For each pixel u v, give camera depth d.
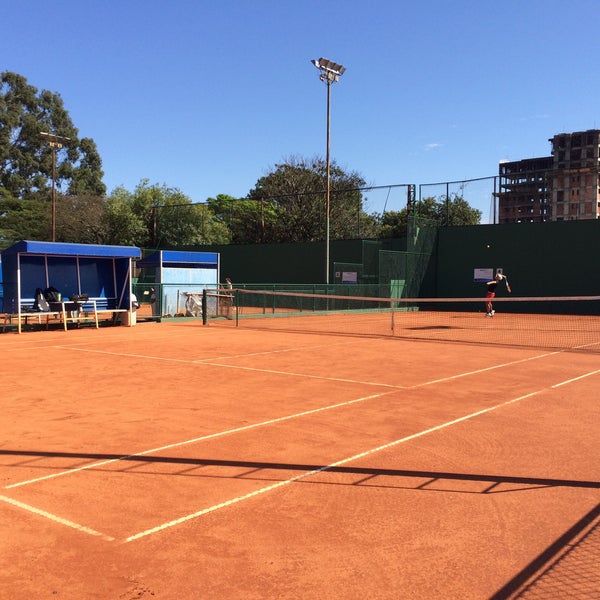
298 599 3.35
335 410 7.98
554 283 31.92
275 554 3.88
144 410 7.95
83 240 57.03
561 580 3.55
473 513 4.56
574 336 18.62
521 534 4.19
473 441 6.50
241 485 5.14
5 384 9.87
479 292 34.41
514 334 19.38
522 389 9.54
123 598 3.35
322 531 4.23
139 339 17.17
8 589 3.43
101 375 10.80
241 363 12.37
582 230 31.09
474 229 34.59
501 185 33.94
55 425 7.14
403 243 34.97
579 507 4.68
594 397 8.88
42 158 86.38
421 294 34.91
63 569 3.67
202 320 23.61
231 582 3.53
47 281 20.52
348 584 3.52
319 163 58.22
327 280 30.09
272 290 30.06
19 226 62.50
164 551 3.92
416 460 5.86
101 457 5.91
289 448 6.23
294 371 11.32
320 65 29.19
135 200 55.03
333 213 47.06
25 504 4.70
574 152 131.62
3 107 84.19
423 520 4.43
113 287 22.19
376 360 12.88
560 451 6.16
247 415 7.68
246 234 53.00
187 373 11.05
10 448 6.21
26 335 18.23
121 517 4.46
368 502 4.78
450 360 12.90
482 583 3.52
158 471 5.50
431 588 3.47
